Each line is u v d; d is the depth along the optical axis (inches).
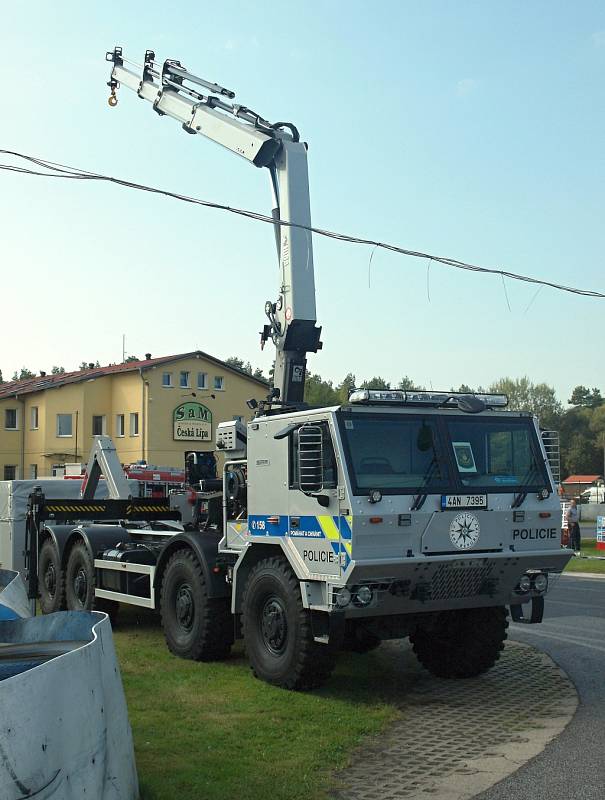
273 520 349.1
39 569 560.1
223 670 373.7
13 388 2064.5
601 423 3934.5
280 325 461.1
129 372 1879.9
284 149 476.1
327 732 279.0
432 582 323.6
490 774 239.0
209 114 515.2
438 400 339.6
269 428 355.3
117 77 596.1
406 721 299.4
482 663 366.9
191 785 225.3
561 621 532.1
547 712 309.7
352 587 311.3
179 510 559.5
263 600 352.5
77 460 1873.8
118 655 407.2
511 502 339.6
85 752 175.8
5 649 221.5
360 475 312.7
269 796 219.3
